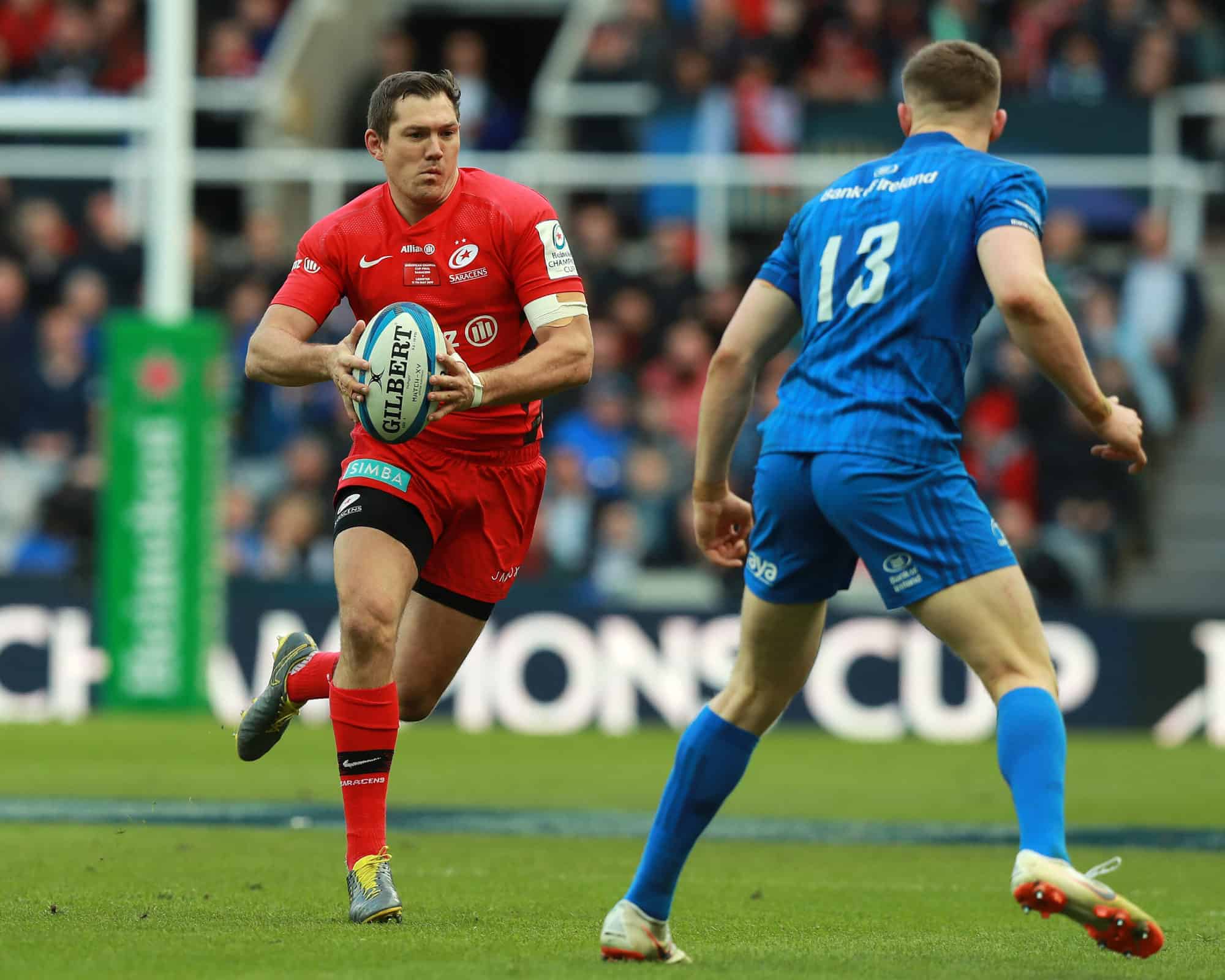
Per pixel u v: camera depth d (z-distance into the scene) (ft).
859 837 87.10
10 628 156.25
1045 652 44.80
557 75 227.40
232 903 58.49
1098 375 179.93
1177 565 184.14
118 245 196.95
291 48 226.58
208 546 148.97
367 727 54.90
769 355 49.47
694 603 161.38
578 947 49.29
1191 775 122.72
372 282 57.67
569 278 57.26
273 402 184.44
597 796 104.47
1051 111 199.31
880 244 46.91
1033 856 41.70
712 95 201.36
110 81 217.15
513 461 58.70
